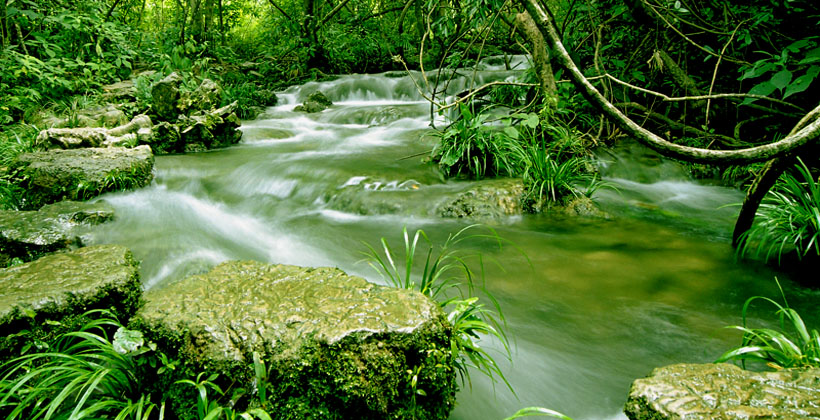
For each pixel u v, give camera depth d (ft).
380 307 5.74
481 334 8.01
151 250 10.93
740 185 17.07
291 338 5.29
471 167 16.72
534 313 8.78
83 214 11.71
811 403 4.25
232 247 11.76
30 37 27.07
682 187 17.37
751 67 15.25
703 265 10.66
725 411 4.22
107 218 12.14
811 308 8.63
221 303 6.01
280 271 6.89
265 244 12.33
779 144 5.19
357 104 36.11
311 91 38.04
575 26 21.24
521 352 7.60
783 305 8.79
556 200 14.69
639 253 11.46
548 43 5.50
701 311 8.73
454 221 13.84
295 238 12.87
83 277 6.91
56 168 14.24
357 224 14.01
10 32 25.12
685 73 18.66
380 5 49.60
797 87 12.28
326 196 15.64
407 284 7.24
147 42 35.86
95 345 6.22
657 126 20.51
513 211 14.17
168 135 20.43
